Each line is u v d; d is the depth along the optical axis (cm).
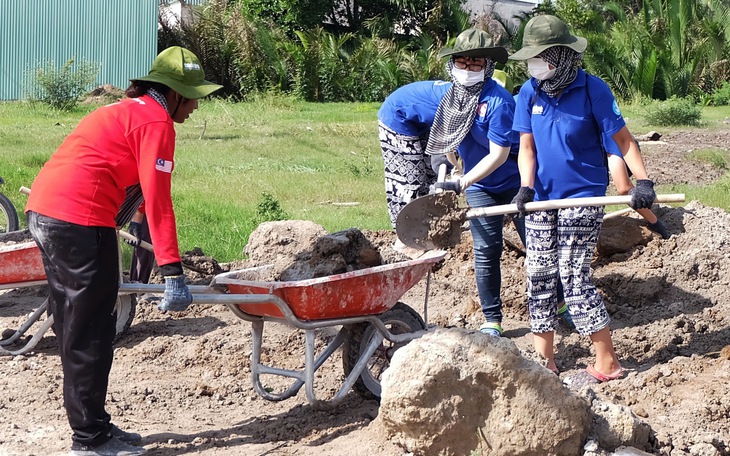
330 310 473
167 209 432
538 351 550
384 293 489
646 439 439
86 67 2906
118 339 668
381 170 1591
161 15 3462
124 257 821
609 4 4109
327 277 461
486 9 4484
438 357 418
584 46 502
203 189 1305
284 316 473
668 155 1786
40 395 545
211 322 696
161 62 453
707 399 490
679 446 444
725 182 1316
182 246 915
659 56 3412
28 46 3030
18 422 502
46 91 2822
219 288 501
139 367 612
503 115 560
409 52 3809
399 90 666
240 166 1587
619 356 600
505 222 782
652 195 472
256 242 662
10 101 3003
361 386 529
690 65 3462
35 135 1989
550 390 418
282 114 2781
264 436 488
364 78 3519
